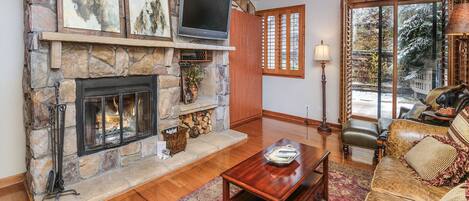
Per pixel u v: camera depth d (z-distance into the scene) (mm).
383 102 4312
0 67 2641
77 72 2496
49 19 2275
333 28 4688
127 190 2568
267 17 5594
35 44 2217
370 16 4312
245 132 4582
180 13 3383
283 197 1675
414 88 4016
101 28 2574
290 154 2240
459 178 1719
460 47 3432
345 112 4551
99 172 2758
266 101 5875
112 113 2959
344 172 2953
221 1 3877
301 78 5238
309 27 5004
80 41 2338
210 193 2566
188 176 2926
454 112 2449
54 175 2363
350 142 3260
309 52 5062
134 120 3102
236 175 1956
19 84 2762
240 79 5020
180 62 3846
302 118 5309
